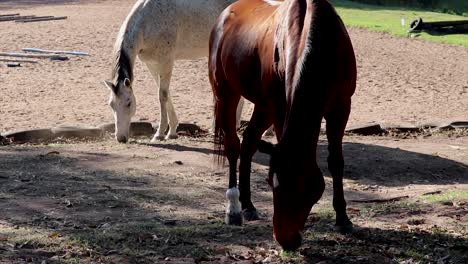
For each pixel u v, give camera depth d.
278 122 6.23
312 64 5.57
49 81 17.02
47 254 6.02
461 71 19.12
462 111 14.39
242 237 6.49
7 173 8.98
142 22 11.30
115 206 7.66
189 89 16.30
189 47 11.92
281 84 6.13
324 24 5.78
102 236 6.41
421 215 7.28
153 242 6.30
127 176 9.02
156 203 7.86
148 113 13.91
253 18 7.02
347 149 10.60
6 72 18.05
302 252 6.00
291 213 5.27
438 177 9.40
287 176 5.27
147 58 11.66
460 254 6.05
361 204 7.87
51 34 24.48
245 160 7.31
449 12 36.97
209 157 10.19
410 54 21.78
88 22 27.66
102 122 12.70
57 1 35.88
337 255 5.97
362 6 36.28
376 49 22.62
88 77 17.56
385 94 16.11
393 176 9.35
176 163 9.77
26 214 7.31
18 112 13.74
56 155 10.06
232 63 7.03
